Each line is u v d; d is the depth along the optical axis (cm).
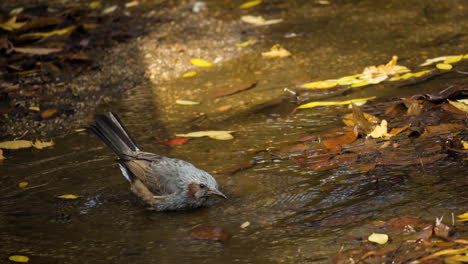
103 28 1712
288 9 1802
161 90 1326
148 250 726
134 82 1382
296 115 1127
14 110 1270
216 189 826
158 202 842
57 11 1841
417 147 938
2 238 777
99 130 942
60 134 1145
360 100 1143
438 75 1227
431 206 758
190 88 1320
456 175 835
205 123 1134
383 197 800
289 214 787
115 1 1959
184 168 852
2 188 933
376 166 895
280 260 675
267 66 1402
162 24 1739
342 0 1841
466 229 688
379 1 1794
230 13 1800
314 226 747
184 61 1477
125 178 948
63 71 1456
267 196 844
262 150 995
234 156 983
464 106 1049
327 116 1106
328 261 660
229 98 1246
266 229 754
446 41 1427
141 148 1041
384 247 672
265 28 1656
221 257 695
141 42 1608
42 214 842
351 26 1606
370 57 1381
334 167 907
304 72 1338
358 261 650
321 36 1555
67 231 790
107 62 1497
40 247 749
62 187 926
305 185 863
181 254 710
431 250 651
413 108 1070
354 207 783
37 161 1030
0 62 1493
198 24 1720
